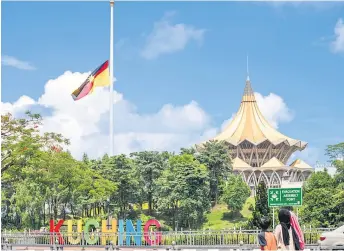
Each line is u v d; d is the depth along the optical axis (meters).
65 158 71.19
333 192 76.69
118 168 99.75
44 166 61.03
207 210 107.94
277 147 176.88
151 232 51.19
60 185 74.25
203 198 100.25
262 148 174.88
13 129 57.47
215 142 127.50
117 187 94.44
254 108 187.88
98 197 81.62
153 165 110.88
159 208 101.38
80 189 78.38
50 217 84.50
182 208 99.75
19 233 56.69
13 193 85.12
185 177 97.00
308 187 84.31
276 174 163.38
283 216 19.75
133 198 102.25
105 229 53.56
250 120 182.62
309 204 73.50
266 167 163.75
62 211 99.94
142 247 48.78
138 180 105.56
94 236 51.97
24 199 74.81
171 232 52.19
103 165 100.06
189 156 112.44
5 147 56.34
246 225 64.31
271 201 42.16
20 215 83.31
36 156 58.69
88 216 103.06
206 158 119.56
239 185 114.19
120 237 51.34
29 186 74.19
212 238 51.31
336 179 85.00
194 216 96.56
